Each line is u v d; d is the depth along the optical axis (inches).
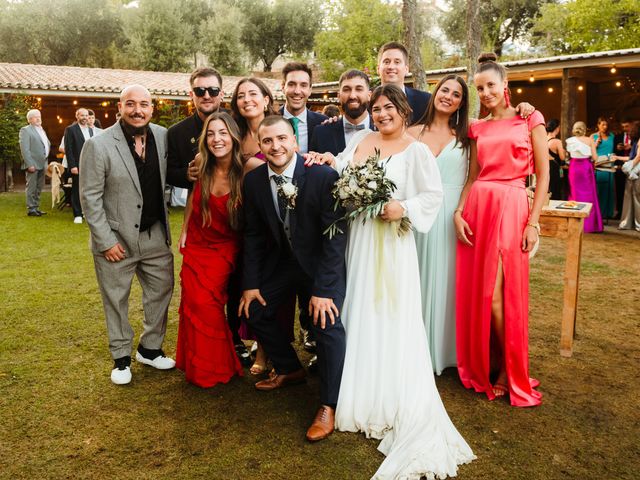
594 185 338.6
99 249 125.6
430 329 134.5
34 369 136.6
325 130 151.4
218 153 122.4
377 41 1266.0
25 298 193.9
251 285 120.8
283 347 126.0
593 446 103.3
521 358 120.0
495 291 121.6
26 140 373.1
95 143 124.0
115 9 1339.8
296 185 112.7
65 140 357.7
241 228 128.8
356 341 109.9
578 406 118.5
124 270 130.4
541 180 122.1
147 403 120.4
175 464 98.0
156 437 106.7
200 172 126.1
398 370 106.7
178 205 442.9
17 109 550.9
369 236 111.8
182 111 628.1
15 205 442.0
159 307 138.0
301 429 110.1
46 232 320.5
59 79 622.5
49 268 236.8
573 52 1037.8
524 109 123.0
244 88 135.9
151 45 1257.4
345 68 1277.1
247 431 109.3
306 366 141.9
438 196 112.2
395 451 97.1
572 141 339.3
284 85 156.9
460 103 130.6
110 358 143.9
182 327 129.7
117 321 131.0
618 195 417.1
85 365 139.6
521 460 99.0
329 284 110.0
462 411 117.0
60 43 1278.3
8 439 105.3
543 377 132.3
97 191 125.0
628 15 944.9
